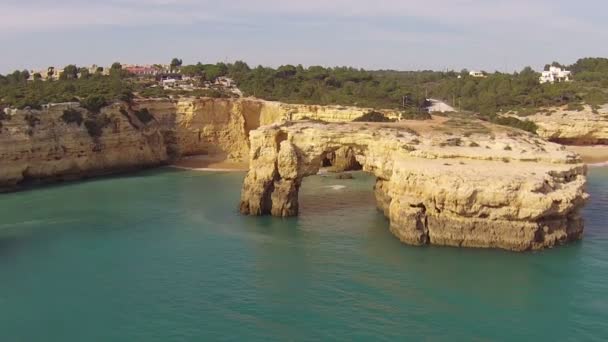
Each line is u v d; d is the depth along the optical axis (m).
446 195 52.28
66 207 73.00
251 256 52.69
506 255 50.88
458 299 42.50
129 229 62.22
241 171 100.81
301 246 55.31
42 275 48.59
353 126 67.81
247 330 38.22
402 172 56.12
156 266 50.38
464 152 58.31
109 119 99.31
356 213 68.00
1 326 39.25
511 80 156.12
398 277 46.69
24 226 63.75
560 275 46.44
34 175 87.75
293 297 43.28
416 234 54.06
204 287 45.53
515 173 53.28
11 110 87.06
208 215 68.06
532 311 40.53
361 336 37.25
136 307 42.03
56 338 37.59
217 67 154.38
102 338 37.50
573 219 54.66
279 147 67.19
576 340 36.59
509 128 75.81
